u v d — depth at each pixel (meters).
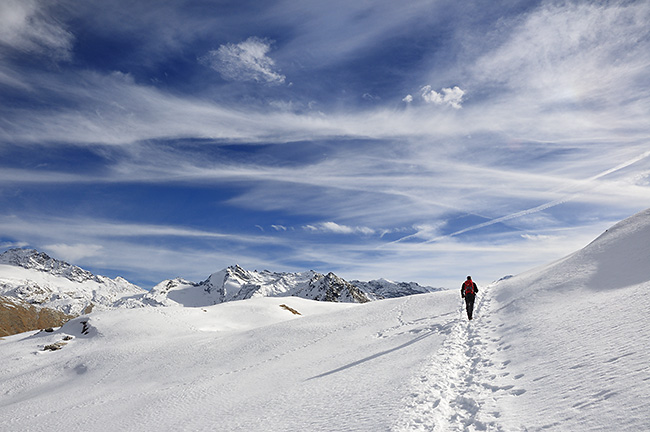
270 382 23.97
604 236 31.48
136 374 42.12
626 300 14.62
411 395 11.47
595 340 11.18
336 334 35.88
